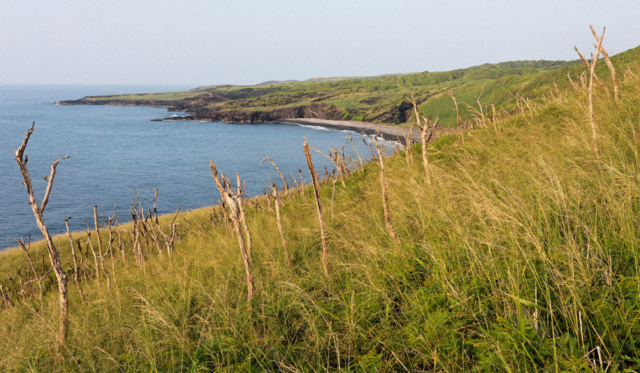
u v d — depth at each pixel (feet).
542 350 6.49
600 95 25.49
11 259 48.24
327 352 9.55
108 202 153.38
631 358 6.01
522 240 9.86
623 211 9.29
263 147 324.80
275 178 189.67
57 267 13.69
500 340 7.02
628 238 8.51
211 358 10.32
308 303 11.50
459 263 9.90
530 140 19.99
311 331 10.26
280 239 21.01
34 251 49.75
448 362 7.27
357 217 18.58
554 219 11.00
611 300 7.18
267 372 8.96
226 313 12.35
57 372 12.21
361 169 40.11
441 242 11.75
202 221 55.42
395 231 14.89
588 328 6.88
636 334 6.42
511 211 11.05
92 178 202.28
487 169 17.21
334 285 12.62
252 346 10.27
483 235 10.61
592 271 7.91
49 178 13.71
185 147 327.26
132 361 11.43
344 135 398.21
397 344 8.50
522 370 6.43
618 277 7.70
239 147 326.44
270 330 10.92
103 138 379.96
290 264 16.16
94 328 14.53
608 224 9.73
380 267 12.03
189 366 9.96
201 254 24.89
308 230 20.26
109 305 18.08
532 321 7.11
